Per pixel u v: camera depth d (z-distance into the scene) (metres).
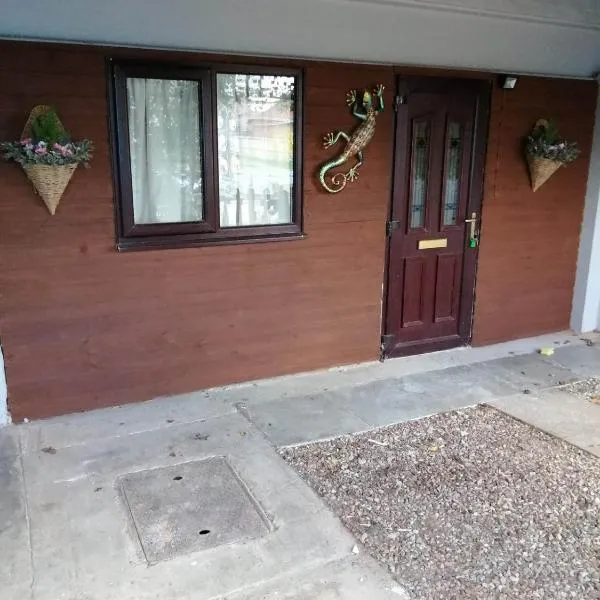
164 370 3.95
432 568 2.45
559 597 2.31
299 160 4.02
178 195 3.81
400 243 4.54
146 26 3.30
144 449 3.33
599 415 3.82
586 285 5.37
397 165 4.36
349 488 3.00
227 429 3.57
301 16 3.47
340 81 4.02
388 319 4.64
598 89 5.02
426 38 3.93
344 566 2.46
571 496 2.95
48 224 3.44
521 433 3.58
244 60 3.71
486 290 5.01
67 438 3.44
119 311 3.73
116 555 2.49
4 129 3.22
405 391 4.16
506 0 3.72
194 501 2.86
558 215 5.16
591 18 4.08
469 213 4.74
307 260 4.22
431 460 3.27
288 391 4.12
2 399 3.54
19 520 2.70
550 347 5.10
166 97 3.63
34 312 3.52
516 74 4.59
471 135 4.57
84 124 3.39
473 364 4.69
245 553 2.52
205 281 3.93
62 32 3.20
